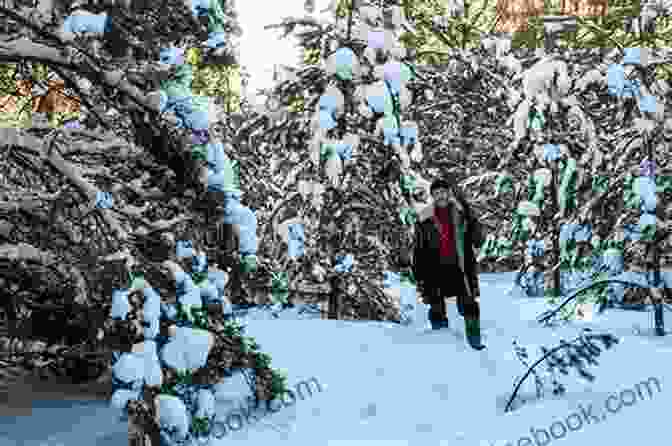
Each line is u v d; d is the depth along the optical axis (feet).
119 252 13.37
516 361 20.03
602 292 27.94
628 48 27.94
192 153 15.69
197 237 16.17
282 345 21.99
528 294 40.42
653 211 26.11
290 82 32.71
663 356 19.57
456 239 23.75
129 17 14.02
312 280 32.68
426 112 55.72
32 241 15.51
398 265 34.47
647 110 27.27
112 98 14.76
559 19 32.37
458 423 15.62
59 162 13.98
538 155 40.86
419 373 19.11
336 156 31.27
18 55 13.58
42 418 15.35
